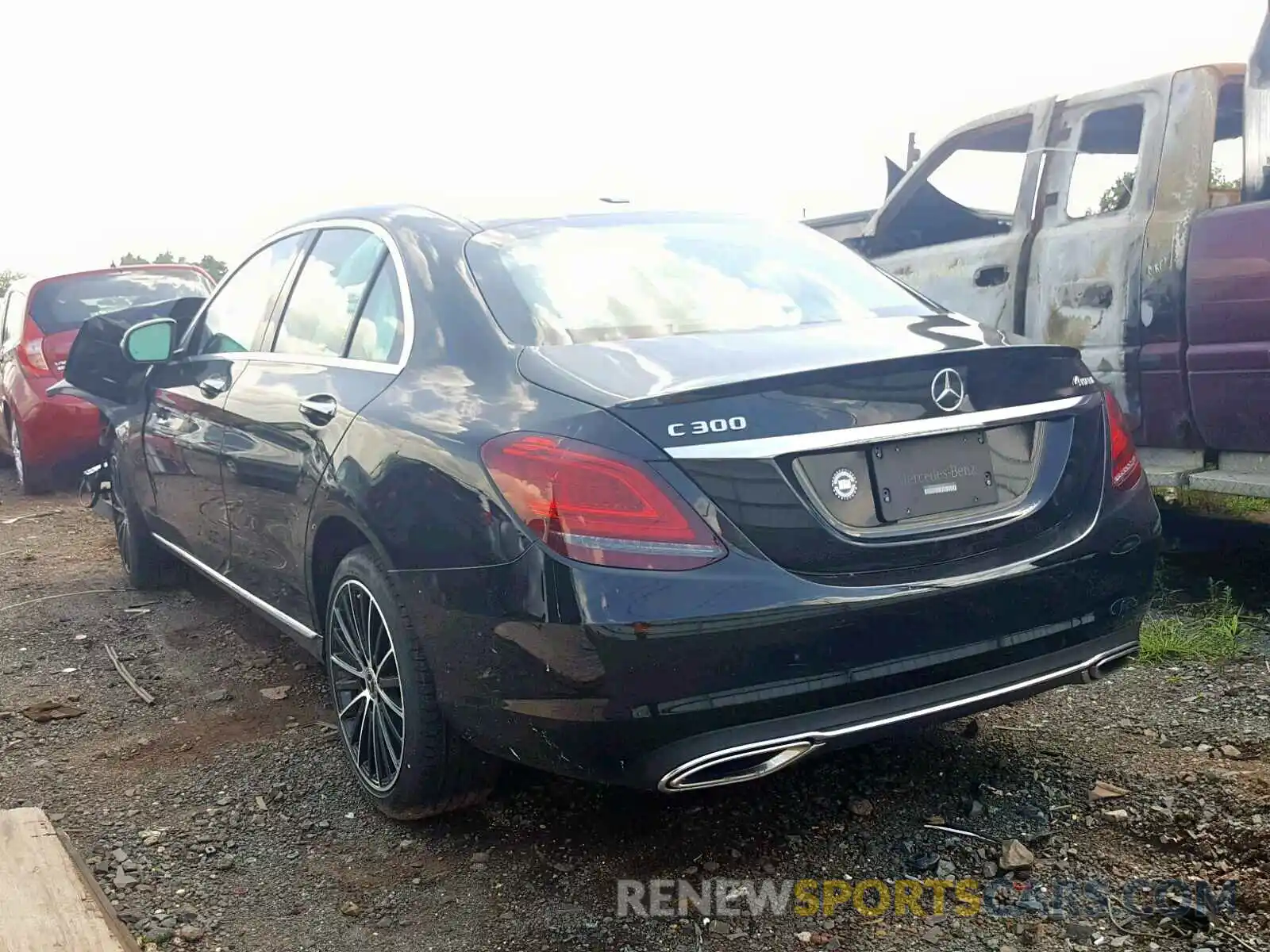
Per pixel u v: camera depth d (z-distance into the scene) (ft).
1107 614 9.60
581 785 11.01
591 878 9.48
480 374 9.68
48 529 25.54
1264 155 15.98
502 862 9.82
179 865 10.04
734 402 8.36
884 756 11.30
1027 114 19.25
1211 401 15.37
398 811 10.37
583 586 8.03
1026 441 9.51
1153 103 16.84
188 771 11.95
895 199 21.99
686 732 8.10
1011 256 18.74
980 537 9.00
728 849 9.80
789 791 10.69
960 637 8.74
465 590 8.75
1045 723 11.91
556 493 8.24
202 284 32.58
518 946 8.64
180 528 16.11
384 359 10.98
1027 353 9.49
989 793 10.47
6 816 9.48
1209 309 15.21
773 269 11.73
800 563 8.32
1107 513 9.64
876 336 10.03
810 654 8.21
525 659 8.36
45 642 16.55
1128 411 16.67
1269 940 8.14
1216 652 13.44
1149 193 16.57
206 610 17.88
